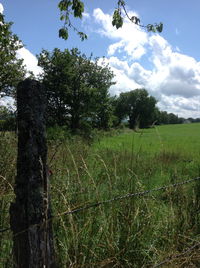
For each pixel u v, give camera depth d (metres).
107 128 28.62
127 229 3.39
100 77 29.78
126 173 4.37
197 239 3.86
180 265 3.36
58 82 27.98
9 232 2.87
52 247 2.32
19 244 2.22
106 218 3.43
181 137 33.91
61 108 28.00
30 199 2.15
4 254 2.78
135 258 3.32
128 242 3.32
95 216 3.40
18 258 2.22
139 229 3.47
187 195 4.61
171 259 3.35
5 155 5.20
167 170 8.16
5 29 8.52
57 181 4.03
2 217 3.05
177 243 3.70
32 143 2.13
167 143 22.14
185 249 3.68
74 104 27.89
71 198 3.63
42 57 28.23
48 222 2.25
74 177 4.07
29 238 2.17
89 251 3.08
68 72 27.45
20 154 2.16
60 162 4.87
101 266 3.05
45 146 2.20
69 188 3.82
